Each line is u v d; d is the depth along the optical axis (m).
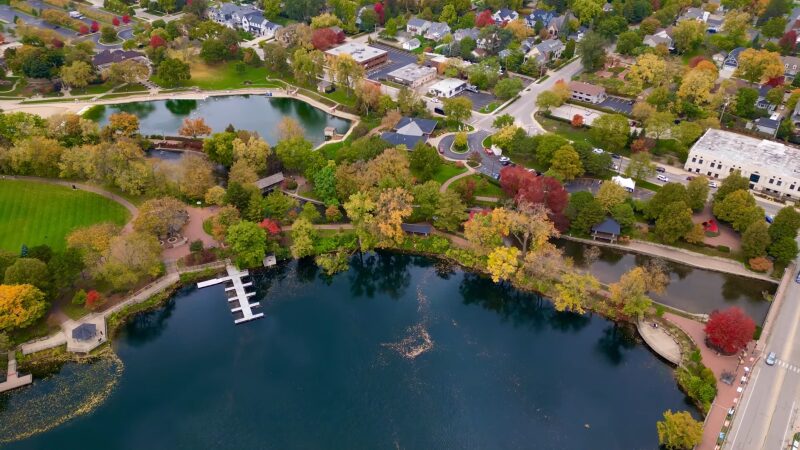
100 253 192.00
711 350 169.25
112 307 187.12
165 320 187.50
